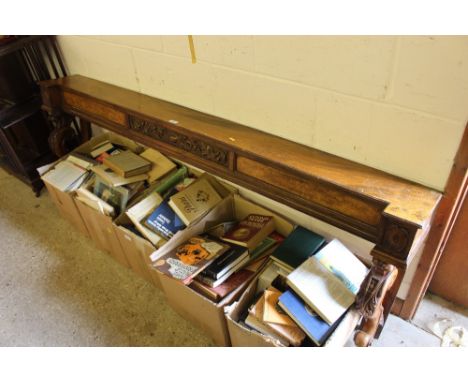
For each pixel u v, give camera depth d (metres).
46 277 1.75
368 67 0.92
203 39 1.21
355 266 1.18
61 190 1.68
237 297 1.25
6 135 1.96
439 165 0.94
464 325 1.44
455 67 0.80
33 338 1.50
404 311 1.45
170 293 1.42
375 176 1.01
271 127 1.23
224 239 1.39
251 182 1.19
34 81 1.95
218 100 1.32
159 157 1.74
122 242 1.58
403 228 0.87
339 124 1.06
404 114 0.92
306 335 1.11
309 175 1.02
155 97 1.53
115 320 1.55
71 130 1.86
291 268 1.24
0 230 2.02
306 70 1.04
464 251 1.32
